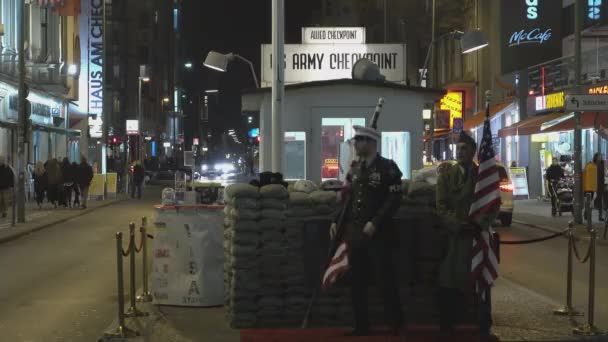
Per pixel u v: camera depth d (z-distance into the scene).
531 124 28.00
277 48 12.52
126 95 82.19
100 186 34.19
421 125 15.23
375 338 7.11
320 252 7.48
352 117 15.22
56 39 35.75
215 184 19.66
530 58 37.09
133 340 7.39
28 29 33.12
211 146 159.62
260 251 7.67
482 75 41.91
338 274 6.87
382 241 7.02
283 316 7.72
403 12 57.31
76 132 42.66
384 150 15.17
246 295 7.65
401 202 7.39
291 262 7.65
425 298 7.68
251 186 7.75
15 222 21.39
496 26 38.34
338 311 7.67
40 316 9.13
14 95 31.67
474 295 7.54
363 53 16.61
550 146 31.44
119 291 7.76
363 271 7.15
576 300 9.82
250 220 7.62
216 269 9.03
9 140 31.44
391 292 7.16
